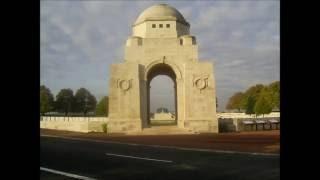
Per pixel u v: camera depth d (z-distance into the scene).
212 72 47.84
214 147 27.27
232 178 13.17
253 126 53.53
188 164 17.22
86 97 113.19
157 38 49.19
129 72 47.88
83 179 13.17
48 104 95.88
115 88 47.56
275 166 16.33
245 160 18.89
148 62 48.81
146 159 19.34
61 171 15.11
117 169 15.60
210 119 47.06
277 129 55.72
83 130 54.00
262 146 27.62
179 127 47.59
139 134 45.03
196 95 47.56
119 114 47.25
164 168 15.85
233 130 51.69
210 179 12.98
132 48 49.00
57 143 31.39
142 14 53.41
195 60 48.31
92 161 18.48
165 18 51.34
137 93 47.69
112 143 31.42
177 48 48.84
